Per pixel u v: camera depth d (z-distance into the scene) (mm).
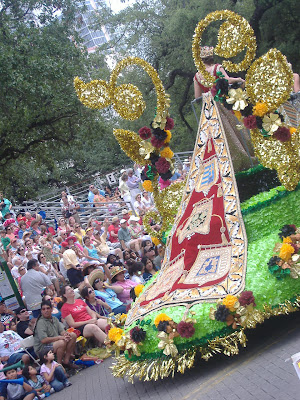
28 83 20750
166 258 7309
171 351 5703
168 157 7926
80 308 8969
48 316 8336
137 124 28203
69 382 7648
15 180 31516
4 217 17453
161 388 5961
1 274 9984
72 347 8320
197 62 7137
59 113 24141
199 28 6945
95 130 25703
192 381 5727
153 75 7551
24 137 24484
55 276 11320
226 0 25047
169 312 5992
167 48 28312
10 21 22875
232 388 5016
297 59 24594
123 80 28641
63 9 25219
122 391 6469
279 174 6430
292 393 4332
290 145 6352
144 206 16516
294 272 5641
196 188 7379
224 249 6359
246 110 6441
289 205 6410
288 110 7023
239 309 5465
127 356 6387
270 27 23984
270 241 6117
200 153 7539
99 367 8133
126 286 10148
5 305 9703
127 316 6977
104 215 17172
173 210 8109
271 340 5898
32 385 7566
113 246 13828
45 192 35906
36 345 8164
